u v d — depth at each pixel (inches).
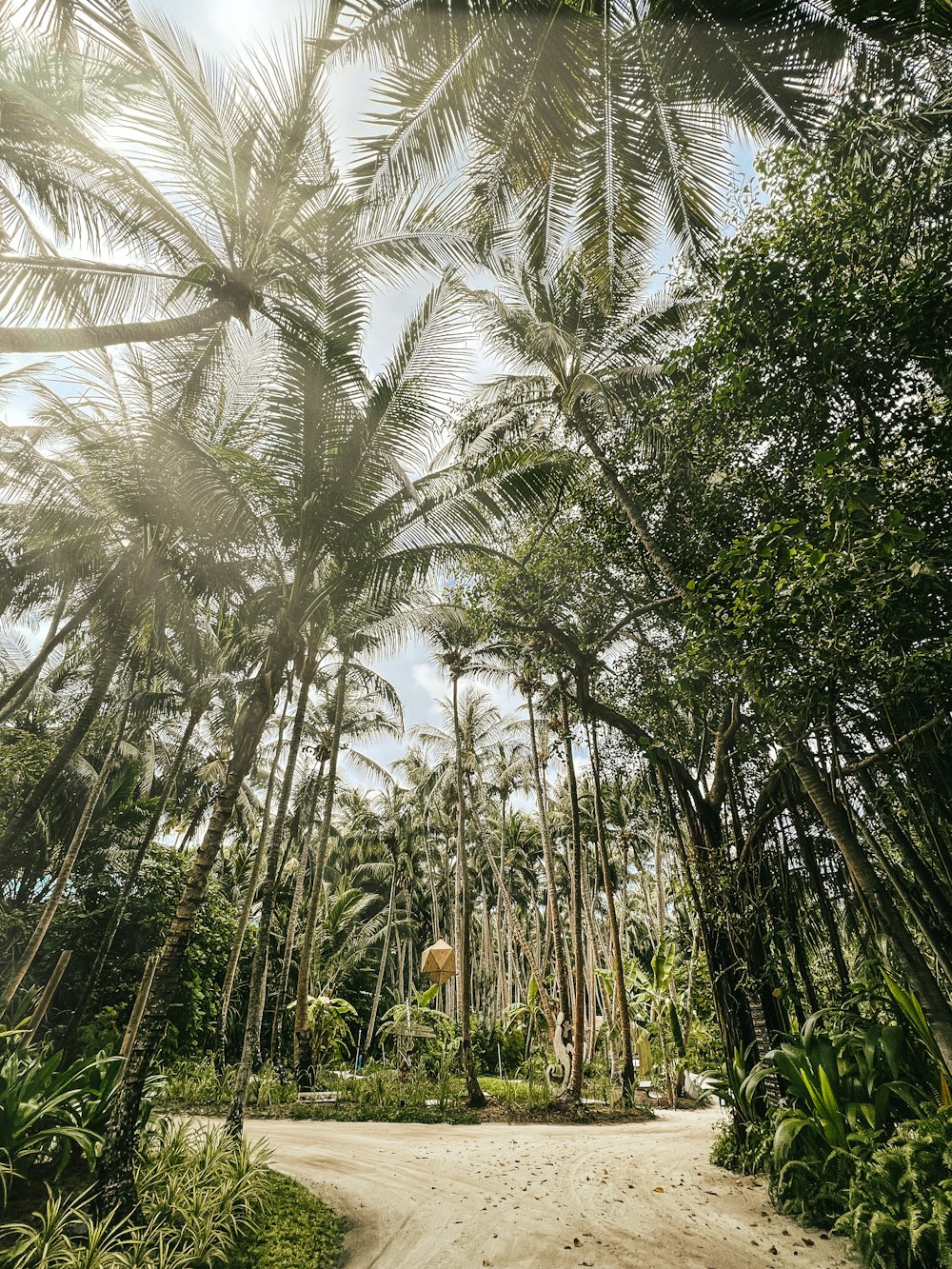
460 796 627.2
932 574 147.6
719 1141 323.9
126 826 629.0
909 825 249.3
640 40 206.1
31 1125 208.2
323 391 246.1
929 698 184.4
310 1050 586.9
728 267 214.2
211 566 407.8
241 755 241.4
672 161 232.8
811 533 212.8
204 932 651.5
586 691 394.3
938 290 169.3
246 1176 228.1
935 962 265.0
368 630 438.9
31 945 373.1
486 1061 899.4
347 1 195.6
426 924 1480.1
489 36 197.5
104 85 261.0
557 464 314.2
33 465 426.9
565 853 1128.2
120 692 601.6
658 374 339.0
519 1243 210.8
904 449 190.7
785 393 213.9
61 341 223.0
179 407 331.0
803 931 336.5
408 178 229.9
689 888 351.3
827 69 196.7
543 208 258.4
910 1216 181.0
